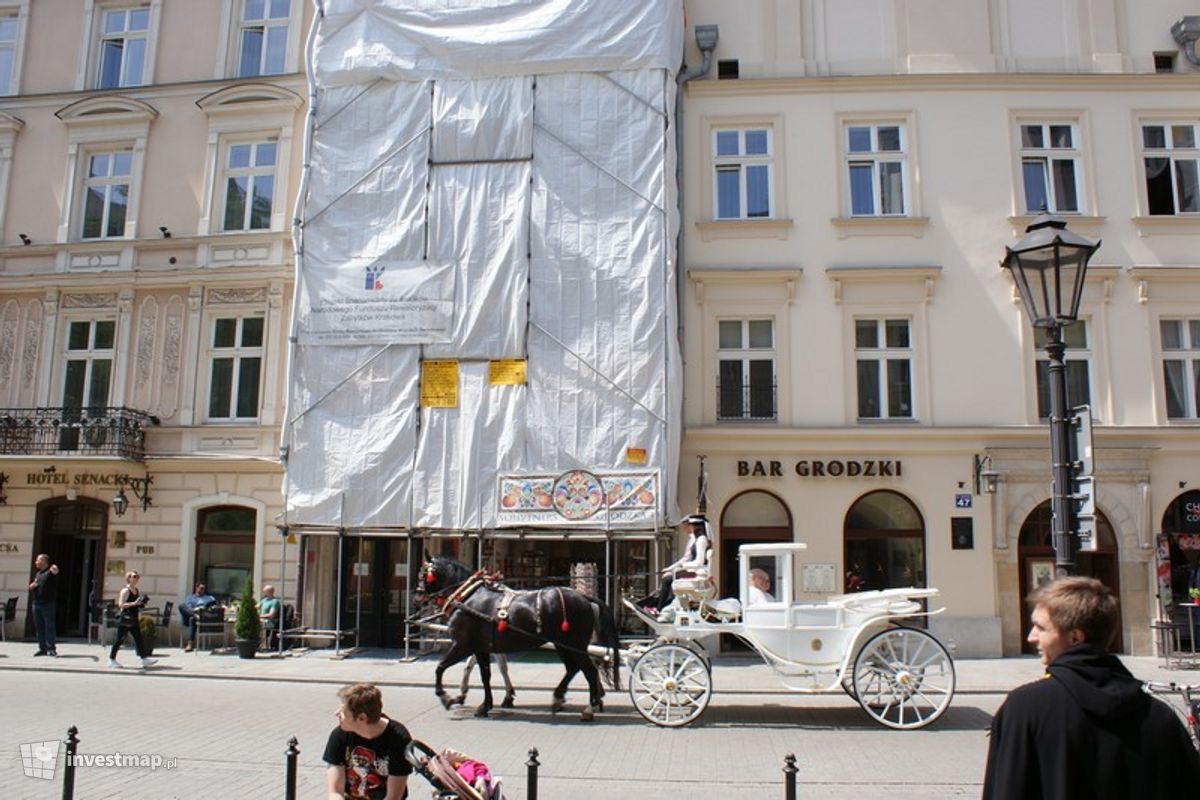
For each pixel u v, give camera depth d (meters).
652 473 15.82
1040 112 18.53
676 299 17.66
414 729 10.41
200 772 8.42
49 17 21.81
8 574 19.56
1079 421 7.64
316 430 17.61
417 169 18.08
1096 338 17.80
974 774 8.52
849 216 18.48
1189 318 17.94
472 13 18.27
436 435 17.22
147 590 19.11
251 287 19.80
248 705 11.91
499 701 12.41
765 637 10.80
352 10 18.70
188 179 20.47
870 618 10.69
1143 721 2.94
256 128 20.30
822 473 17.42
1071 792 2.87
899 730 10.46
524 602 11.05
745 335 18.36
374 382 17.58
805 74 18.97
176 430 19.52
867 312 18.12
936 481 17.38
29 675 14.65
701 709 10.63
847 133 18.88
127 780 8.07
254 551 19.11
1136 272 17.73
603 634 11.18
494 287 17.44
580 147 17.67
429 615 13.62
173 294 20.12
